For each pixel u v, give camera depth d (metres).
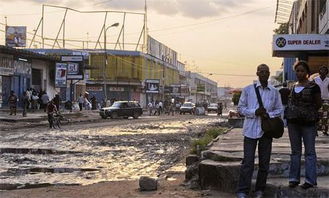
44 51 74.06
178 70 125.00
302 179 8.87
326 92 13.28
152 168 14.10
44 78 49.09
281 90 11.55
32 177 12.45
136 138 23.92
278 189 8.14
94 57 82.94
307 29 35.47
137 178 12.22
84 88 68.12
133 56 85.25
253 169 8.06
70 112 44.38
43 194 9.65
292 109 7.98
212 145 12.44
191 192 9.27
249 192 8.23
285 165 9.07
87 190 10.08
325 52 26.50
